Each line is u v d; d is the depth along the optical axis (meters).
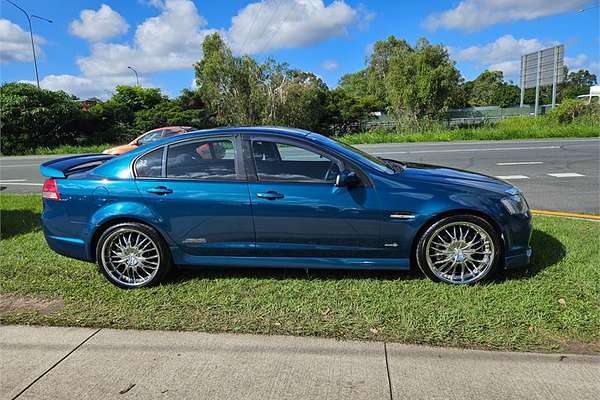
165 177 4.27
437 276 4.12
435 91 30.58
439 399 2.63
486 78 87.06
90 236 4.34
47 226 4.48
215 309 3.82
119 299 4.09
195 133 4.37
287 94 37.94
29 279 4.57
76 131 32.62
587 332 3.26
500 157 14.14
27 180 13.41
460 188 4.07
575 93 82.00
